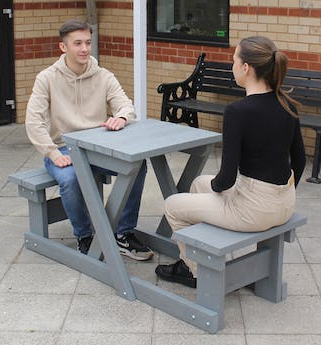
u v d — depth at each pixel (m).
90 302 3.87
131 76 8.40
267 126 3.35
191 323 3.61
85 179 3.95
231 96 7.47
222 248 3.35
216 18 7.50
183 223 3.78
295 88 6.71
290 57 6.86
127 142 3.85
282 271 3.97
